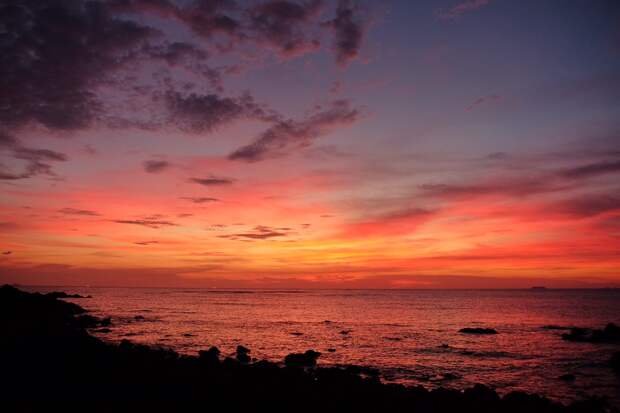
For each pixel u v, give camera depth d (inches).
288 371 1101.1
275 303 5570.9
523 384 1188.5
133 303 5036.9
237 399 826.8
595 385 1179.9
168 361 1169.4
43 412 695.1
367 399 868.0
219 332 2260.1
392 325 2716.5
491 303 5940.0
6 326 1696.6
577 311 4212.6
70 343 1330.0
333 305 5221.5
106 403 762.8
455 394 910.4
